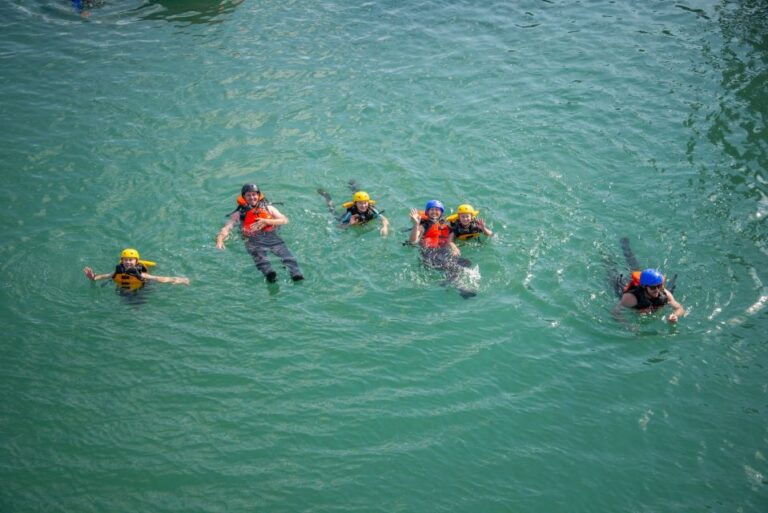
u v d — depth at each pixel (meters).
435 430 8.95
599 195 13.73
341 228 12.92
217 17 21.55
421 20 21.52
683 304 10.97
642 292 10.66
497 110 16.75
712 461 8.46
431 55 19.38
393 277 11.77
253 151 15.23
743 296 11.08
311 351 10.20
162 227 12.86
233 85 17.72
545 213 13.23
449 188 14.02
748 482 8.19
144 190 13.90
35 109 16.50
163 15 21.70
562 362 10.02
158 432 8.84
